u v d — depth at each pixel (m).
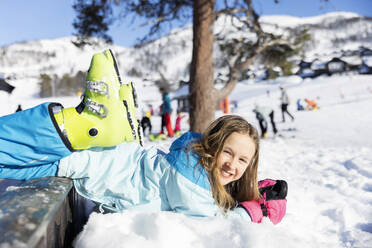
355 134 8.51
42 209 0.98
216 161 1.69
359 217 2.40
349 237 2.01
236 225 1.54
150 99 47.84
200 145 1.71
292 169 4.38
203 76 6.14
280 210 1.98
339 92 33.91
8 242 0.70
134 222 1.54
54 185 1.36
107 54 1.86
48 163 1.63
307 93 36.81
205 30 6.09
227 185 2.06
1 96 12.78
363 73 66.00
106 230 1.40
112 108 1.70
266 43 6.98
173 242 1.34
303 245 1.44
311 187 3.24
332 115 14.75
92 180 1.67
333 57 68.56
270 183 2.20
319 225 2.23
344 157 5.13
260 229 1.50
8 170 1.56
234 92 54.00
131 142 1.93
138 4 7.07
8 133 1.49
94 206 2.06
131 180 1.75
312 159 5.09
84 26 7.00
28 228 0.80
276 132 9.55
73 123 1.61
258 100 36.56
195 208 1.67
